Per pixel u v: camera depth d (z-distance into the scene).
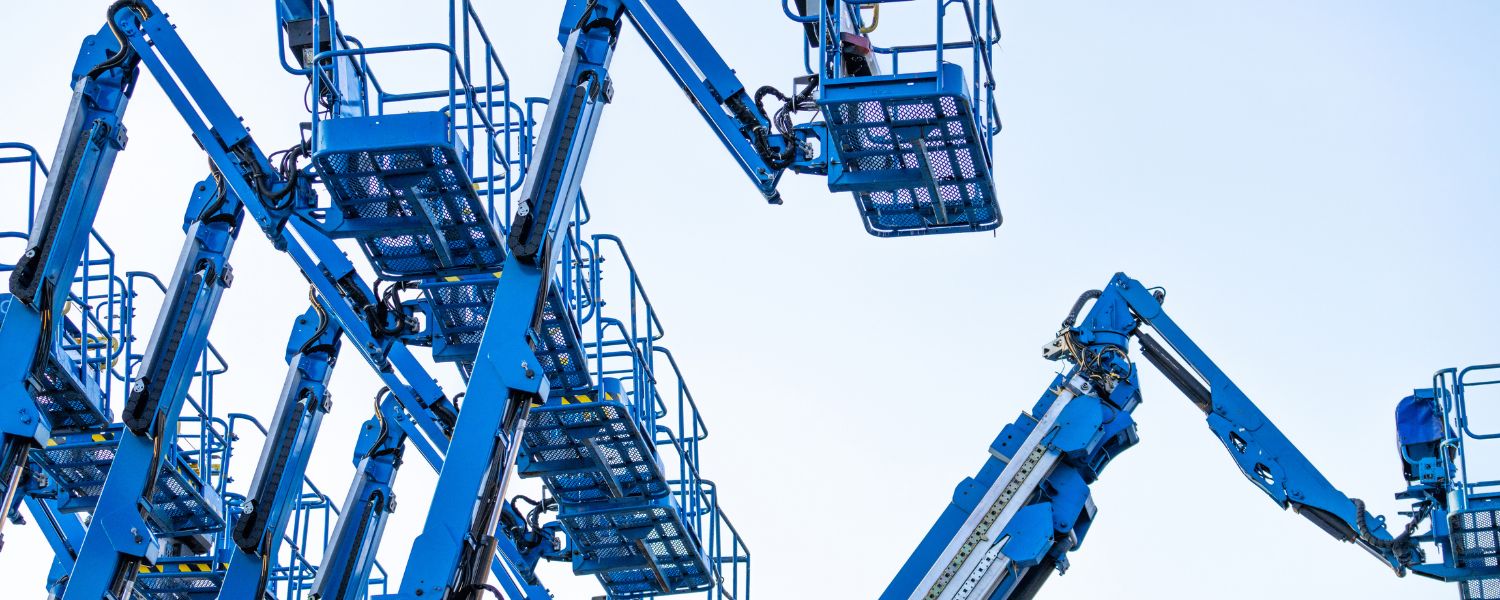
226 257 22.81
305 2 21.42
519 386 19.53
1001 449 27.27
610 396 24.89
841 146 21.23
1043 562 27.27
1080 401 27.08
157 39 22.14
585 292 25.38
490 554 19.17
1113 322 27.66
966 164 21.36
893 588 26.95
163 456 22.25
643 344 27.06
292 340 24.03
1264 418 27.53
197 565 27.28
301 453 23.70
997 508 26.83
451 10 20.17
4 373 21.17
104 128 21.98
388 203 21.06
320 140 19.84
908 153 21.28
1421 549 26.84
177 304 22.55
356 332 24.06
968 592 26.61
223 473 27.81
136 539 21.83
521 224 19.88
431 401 25.39
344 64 21.12
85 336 25.44
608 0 21.02
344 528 24.92
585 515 27.16
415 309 23.88
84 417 25.59
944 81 20.09
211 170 22.70
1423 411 27.03
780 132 21.94
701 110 22.12
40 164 23.77
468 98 20.45
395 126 19.80
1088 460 27.19
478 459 19.28
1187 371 28.03
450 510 19.17
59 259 21.58
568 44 20.62
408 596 18.91
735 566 29.45
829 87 20.33
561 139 20.39
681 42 22.02
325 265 23.91
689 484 28.12
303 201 21.88
